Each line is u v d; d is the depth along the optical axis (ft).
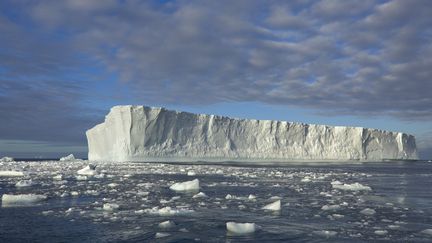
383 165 170.40
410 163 202.80
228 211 42.16
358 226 35.14
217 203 47.62
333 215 40.14
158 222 36.09
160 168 113.70
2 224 34.81
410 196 56.08
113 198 51.01
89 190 59.06
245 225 32.91
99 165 128.77
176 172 98.89
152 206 45.01
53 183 69.00
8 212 40.42
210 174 93.71
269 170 113.91
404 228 34.42
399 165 174.19
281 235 31.58
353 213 41.70
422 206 46.83
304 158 186.70
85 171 89.35
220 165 142.82
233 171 105.60
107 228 33.58
